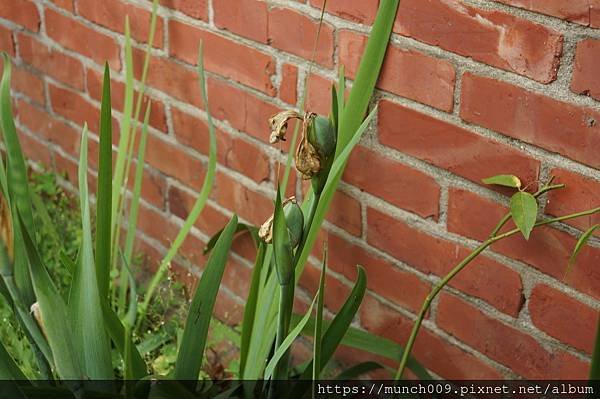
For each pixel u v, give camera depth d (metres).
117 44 1.53
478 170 1.18
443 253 1.25
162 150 1.55
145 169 1.60
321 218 1.23
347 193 1.33
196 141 1.49
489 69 1.12
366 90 1.20
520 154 1.13
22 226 1.04
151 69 1.50
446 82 1.16
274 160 1.39
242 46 1.35
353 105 1.20
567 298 1.16
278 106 1.35
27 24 1.69
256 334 1.23
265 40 1.32
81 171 1.17
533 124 1.11
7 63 1.11
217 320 1.51
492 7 1.09
